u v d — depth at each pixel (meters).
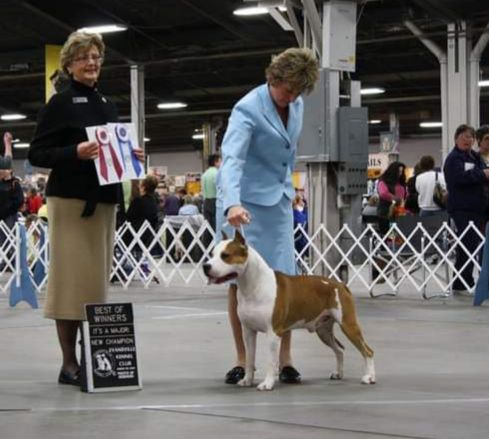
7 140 9.07
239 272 4.29
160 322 7.66
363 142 10.51
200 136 38.06
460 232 9.86
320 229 10.63
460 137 9.73
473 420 3.68
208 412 3.85
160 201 18.97
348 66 10.51
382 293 10.39
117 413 3.84
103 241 4.68
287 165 4.74
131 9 19.47
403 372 5.04
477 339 6.52
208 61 23.89
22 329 7.28
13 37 21.62
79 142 4.54
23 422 3.67
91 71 4.61
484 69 23.84
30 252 11.58
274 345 4.36
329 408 3.93
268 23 20.34
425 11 18.53
